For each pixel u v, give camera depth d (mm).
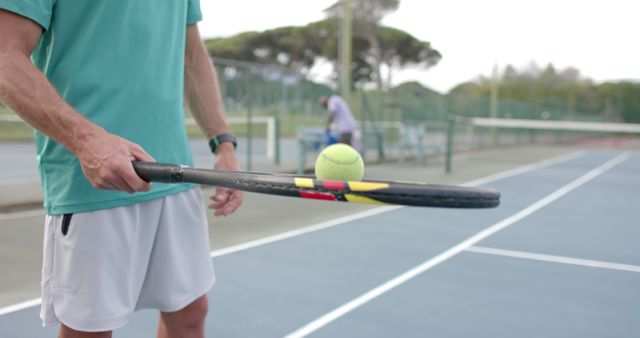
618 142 25828
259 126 17266
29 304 2738
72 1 1162
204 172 958
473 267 3635
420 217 5426
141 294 1367
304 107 15969
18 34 1053
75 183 1182
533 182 9023
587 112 26984
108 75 1212
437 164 11883
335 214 5488
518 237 4629
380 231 4703
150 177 978
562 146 22281
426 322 2637
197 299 1471
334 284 3188
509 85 36500
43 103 1020
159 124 1320
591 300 3035
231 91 11492
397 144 13945
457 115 17203
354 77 32406
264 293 2998
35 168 9188
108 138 998
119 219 1227
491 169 11164
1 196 5879
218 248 3957
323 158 1104
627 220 5609
